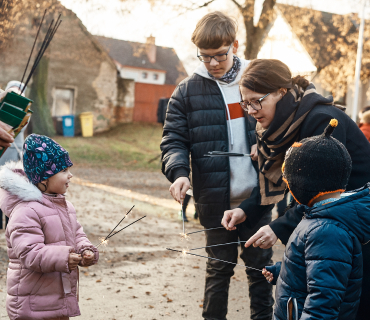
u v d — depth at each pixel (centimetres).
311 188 168
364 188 174
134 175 1538
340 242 157
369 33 2136
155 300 362
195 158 278
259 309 277
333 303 153
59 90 2648
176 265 468
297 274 168
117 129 2734
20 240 214
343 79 2180
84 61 2684
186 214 801
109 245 532
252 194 247
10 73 2162
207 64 269
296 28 1847
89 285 390
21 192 221
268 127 215
